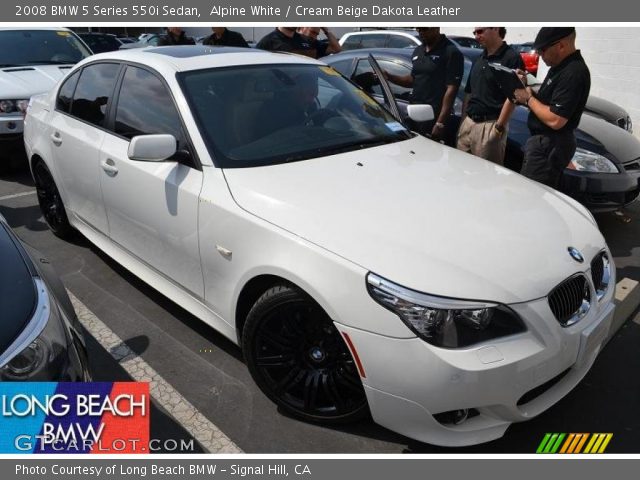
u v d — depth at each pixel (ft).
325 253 7.32
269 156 9.43
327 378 8.00
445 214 8.07
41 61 23.06
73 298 12.03
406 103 18.07
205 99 9.87
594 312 7.84
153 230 10.19
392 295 6.81
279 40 20.22
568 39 11.46
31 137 14.58
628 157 14.89
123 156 10.67
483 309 6.73
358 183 8.79
